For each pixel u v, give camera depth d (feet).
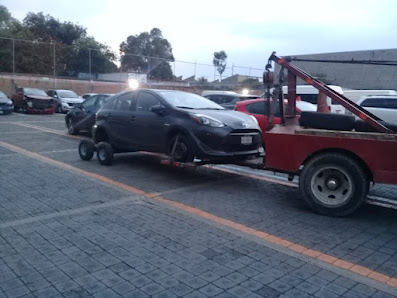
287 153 17.75
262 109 32.83
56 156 30.58
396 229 15.38
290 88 19.29
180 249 12.96
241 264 11.92
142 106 25.16
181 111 22.27
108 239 13.75
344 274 11.41
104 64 156.56
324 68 101.55
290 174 18.26
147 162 28.71
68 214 16.43
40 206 17.47
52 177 23.15
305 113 18.11
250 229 14.98
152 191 20.43
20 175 23.50
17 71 132.57
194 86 127.75
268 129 19.15
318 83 18.19
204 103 25.26
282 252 12.89
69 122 44.80
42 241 13.52
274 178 24.12
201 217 16.31
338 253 12.92
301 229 15.11
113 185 21.49
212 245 13.35
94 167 26.48
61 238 13.80
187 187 21.52
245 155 21.13
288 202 18.86
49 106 76.74
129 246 13.16
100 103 39.73
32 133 45.65
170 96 24.48
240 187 21.75
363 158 15.87
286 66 19.17
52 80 111.55
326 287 10.62
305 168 17.19
